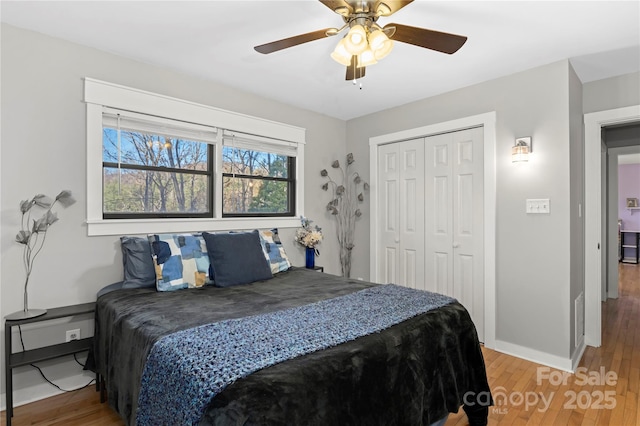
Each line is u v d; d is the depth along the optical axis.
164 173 2.74
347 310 1.73
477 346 1.85
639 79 2.68
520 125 2.74
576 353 2.62
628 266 7.01
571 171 2.54
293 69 2.70
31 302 2.07
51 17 1.96
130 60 2.49
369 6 1.57
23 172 2.05
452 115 3.17
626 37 2.19
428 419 1.50
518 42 2.26
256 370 1.09
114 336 1.76
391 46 1.65
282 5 1.86
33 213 2.08
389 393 1.32
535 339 2.65
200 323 1.54
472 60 2.54
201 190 2.95
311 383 1.09
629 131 4.08
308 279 2.59
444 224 3.26
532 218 2.67
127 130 2.48
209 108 2.90
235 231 3.09
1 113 1.98
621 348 2.88
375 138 3.85
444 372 1.63
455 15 1.94
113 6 1.86
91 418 1.90
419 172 3.47
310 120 3.79
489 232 2.90
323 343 1.30
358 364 1.24
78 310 2.08
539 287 2.63
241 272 2.44
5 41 1.99
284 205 3.62
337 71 2.74
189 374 1.12
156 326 1.53
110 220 2.37
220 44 2.30
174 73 2.71
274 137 3.40
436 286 3.32
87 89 2.28
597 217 2.91
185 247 2.41
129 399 1.52
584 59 2.51
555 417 1.90
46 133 2.13
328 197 3.98
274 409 0.97
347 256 4.13
